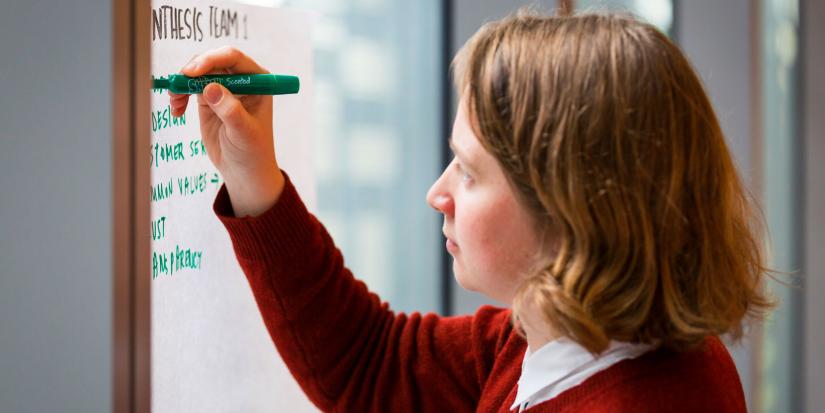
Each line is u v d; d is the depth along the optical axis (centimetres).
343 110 130
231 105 67
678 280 57
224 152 72
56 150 54
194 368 77
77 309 54
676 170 56
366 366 82
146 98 56
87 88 53
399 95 139
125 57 54
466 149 60
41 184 54
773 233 178
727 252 59
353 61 132
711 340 64
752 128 171
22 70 53
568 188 55
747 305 62
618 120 55
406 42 140
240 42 81
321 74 126
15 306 53
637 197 55
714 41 167
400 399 81
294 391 90
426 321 83
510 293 62
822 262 182
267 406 86
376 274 138
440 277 148
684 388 56
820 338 180
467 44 63
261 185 73
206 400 79
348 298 81
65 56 53
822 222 181
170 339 74
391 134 138
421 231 145
